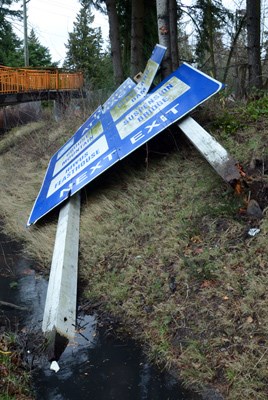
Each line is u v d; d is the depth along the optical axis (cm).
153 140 736
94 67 2547
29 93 1495
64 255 559
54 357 411
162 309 440
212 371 358
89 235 622
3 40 2602
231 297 407
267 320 367
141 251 541
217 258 460
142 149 732
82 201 714
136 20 1295
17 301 535
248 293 399
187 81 701
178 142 711
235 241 470
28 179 994
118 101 879
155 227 565
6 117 1812
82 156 804
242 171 520
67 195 698
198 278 450
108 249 578
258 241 450
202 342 386
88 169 720
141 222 582
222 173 521
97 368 396
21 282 588
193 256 483
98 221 650
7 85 1438
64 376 388
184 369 373
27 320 487
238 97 866
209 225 511
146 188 657
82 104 1266
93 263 568
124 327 452
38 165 1054
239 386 334
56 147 1102
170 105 674
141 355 409
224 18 1270
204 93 627
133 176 702
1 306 522
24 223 780
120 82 1313
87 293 521
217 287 429
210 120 713
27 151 1183
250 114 694
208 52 1441
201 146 567
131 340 432
